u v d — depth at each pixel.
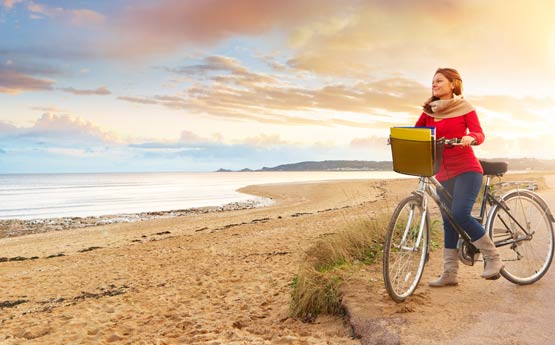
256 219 26.19
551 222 4.36
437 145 3.60
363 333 3.34
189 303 6.51
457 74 3.95
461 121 3.84
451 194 3.98
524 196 4.31
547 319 3.24
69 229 27.11
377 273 4.81
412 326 3.25
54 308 7.70
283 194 57.53
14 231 26.97
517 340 2.91
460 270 4.88
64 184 141.25
